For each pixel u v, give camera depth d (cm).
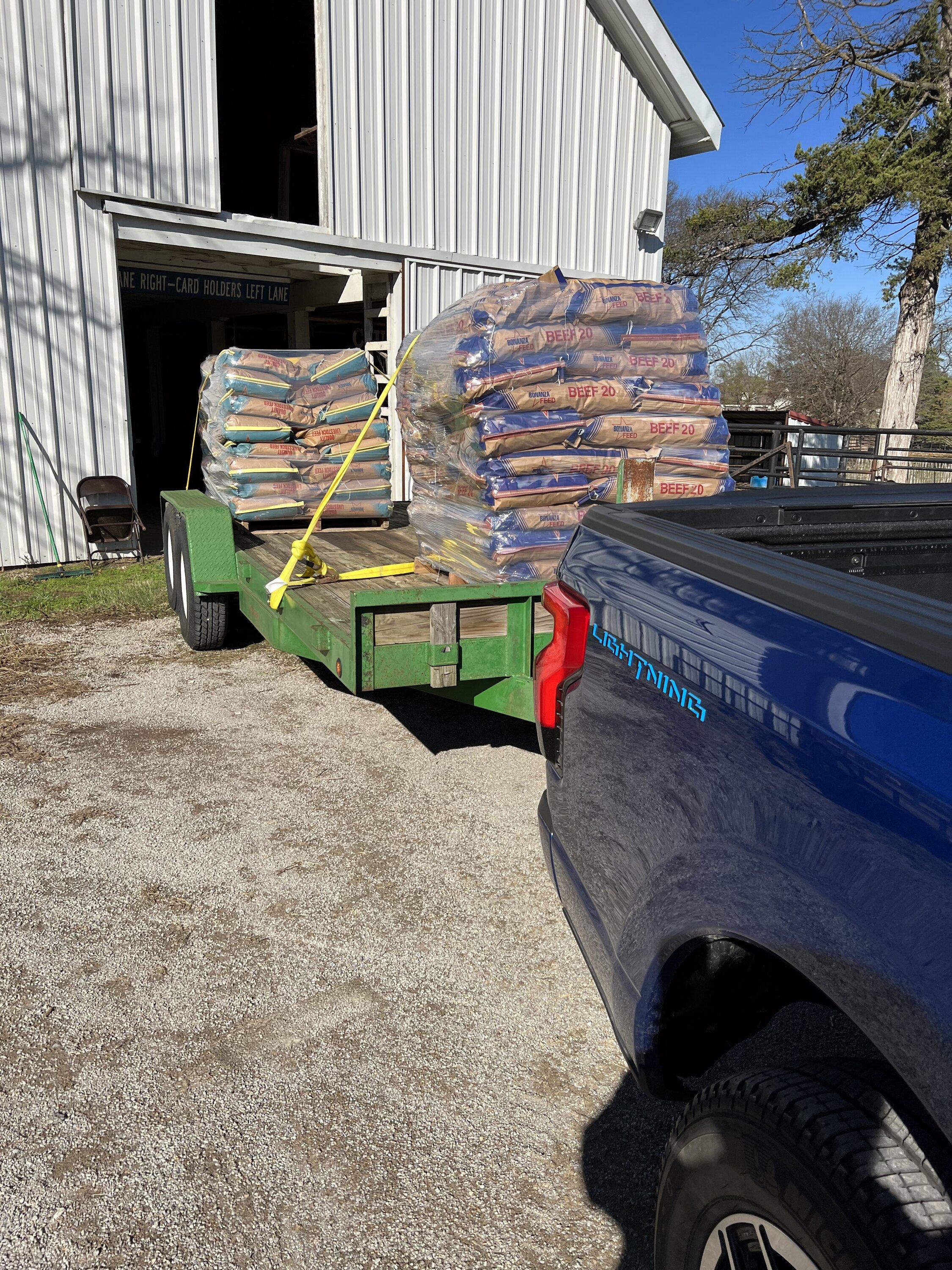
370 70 1100
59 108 931
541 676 225
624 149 1377
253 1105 253
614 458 414
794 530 237
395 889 366
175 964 317
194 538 595
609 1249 210
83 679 632
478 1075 265
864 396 4744
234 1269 204
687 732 165
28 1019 288
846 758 127
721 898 153
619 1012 183
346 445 679
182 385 2008
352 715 566
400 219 1162
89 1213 218
